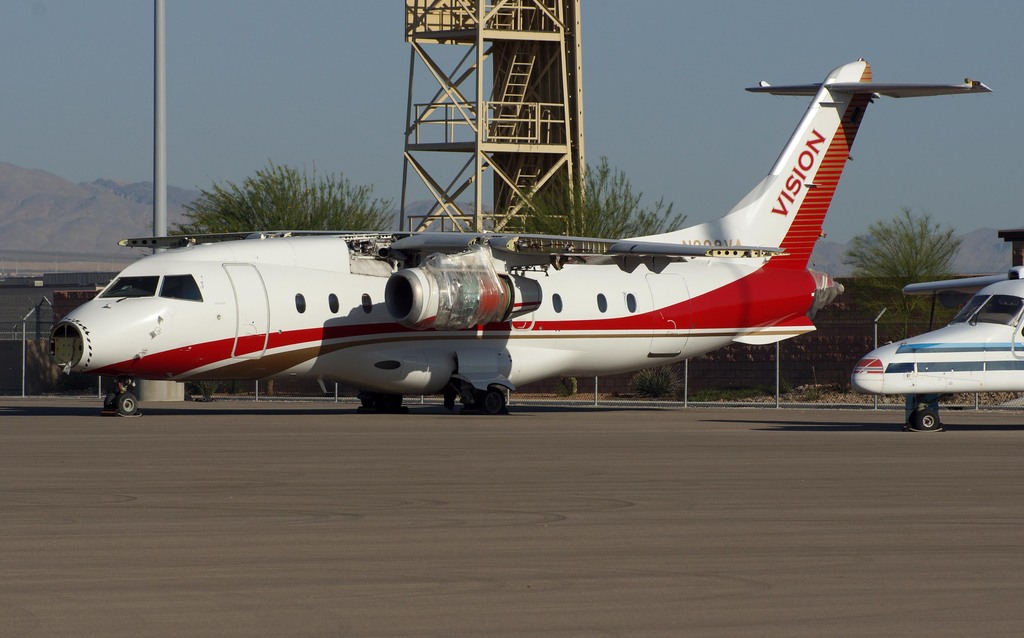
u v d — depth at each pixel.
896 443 78.38
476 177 194.00
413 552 35.88
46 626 26.38
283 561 34.38
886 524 41.75
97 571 32.81
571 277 122.31
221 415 112.25
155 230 147.12
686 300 126.31
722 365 173.50
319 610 28.05
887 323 165.00
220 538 38.38
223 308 106.31
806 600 29.30
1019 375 90.06
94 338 102.06
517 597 29.55
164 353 104.81
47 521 42.06
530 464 63.41
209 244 111.31
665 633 25.95
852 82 130.88
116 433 85.88
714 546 37.06
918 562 34.41
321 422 100.62
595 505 46.66
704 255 109.56
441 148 196.38
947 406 135.50
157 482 54.44
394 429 91.81
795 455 69.12
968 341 89.75
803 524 41.72
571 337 121.00
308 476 57.12
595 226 188.50
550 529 40.47
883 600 29.33
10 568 33.19
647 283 125.31
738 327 129.12
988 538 38.75
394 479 55.91
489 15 194.50
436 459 66.19
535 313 119.00
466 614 27.69
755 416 117.00
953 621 27.14
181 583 31.16
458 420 105.75
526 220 191.75
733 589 30.58
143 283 105.94
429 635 25.72
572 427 95.75
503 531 40.00
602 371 125.62
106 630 26.03
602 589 30.53
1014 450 72.62
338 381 115.06
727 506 46.47
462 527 40.84
